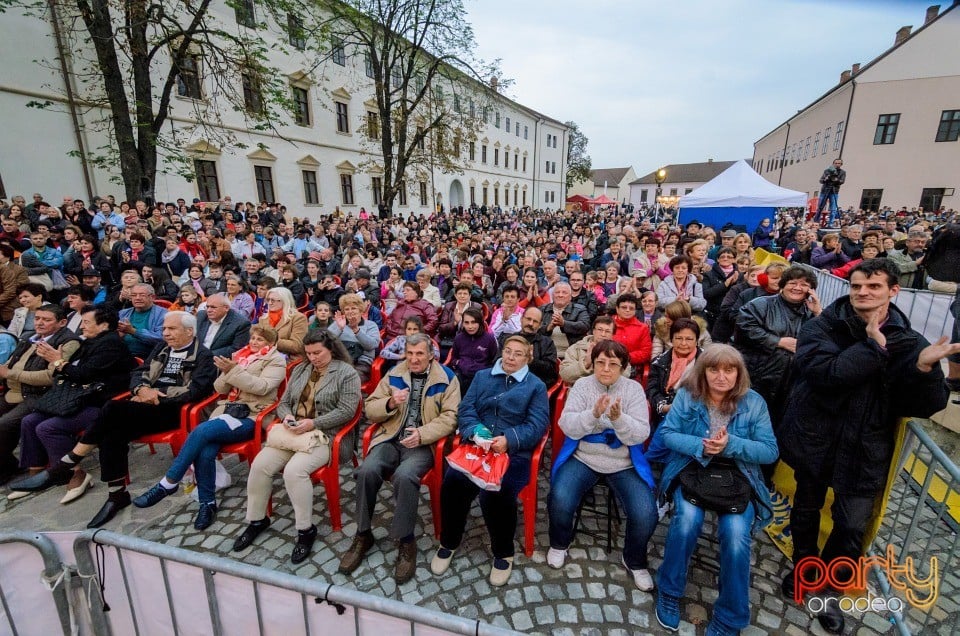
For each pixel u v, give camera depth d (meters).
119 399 3.30
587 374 3.63
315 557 2.78
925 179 25.42
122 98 11.15
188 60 15.45
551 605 2.40
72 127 13.16
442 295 7.24
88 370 3.46
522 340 3.01
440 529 2.81
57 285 6.56
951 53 24.16
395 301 6.23
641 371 4.02
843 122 27.75
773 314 2.99
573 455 2.82
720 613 2.17
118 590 1.81
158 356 3.69
